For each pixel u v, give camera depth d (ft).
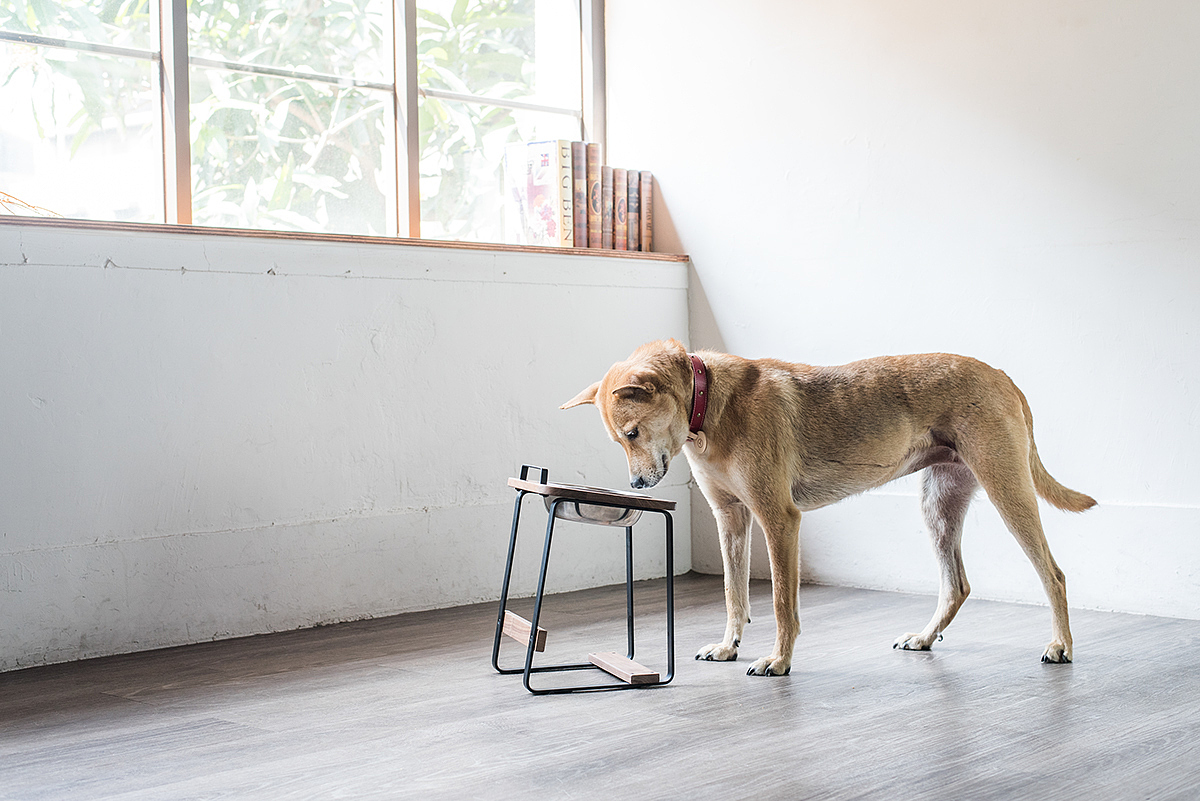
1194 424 11.80
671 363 9.73
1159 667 9.67
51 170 11.87
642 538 15.98
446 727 8.18
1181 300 11.86
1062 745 7.42
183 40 12.66
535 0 16.42
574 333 15.11
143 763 7.41
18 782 7.05
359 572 12.89
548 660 10.53
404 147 14.66
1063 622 9.96
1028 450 10.17
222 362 11.80
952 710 8.36
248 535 11.98
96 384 10.92
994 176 13.25
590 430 15.31
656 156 16.84
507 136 16.08
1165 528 11.97
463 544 13.87
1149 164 12.05
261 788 6.84
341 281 12.73
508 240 16.08
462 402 13.88
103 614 10.96
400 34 14.65
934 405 10.08
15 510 10.41
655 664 10.27
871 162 14.37
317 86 13.97
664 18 16.56
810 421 9.97
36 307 10.53
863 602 13.44
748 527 10.59
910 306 14.06
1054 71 12.73
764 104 15.44
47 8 11.85
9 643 10.36
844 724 8.03
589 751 7.48
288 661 10.66
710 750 7.45
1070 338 12.68
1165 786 6.57
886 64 14.16
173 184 12.63
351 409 12.85
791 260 15.26
